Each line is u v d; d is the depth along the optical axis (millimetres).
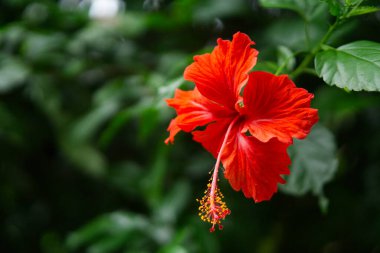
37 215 1082
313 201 922
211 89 554
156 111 704
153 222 907
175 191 917
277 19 903
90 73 1013
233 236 907
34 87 960
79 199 1082
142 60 1013
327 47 568
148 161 1033
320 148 640
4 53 1000
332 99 795
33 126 1025
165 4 1047
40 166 1078
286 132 522
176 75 698
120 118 751
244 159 546
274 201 932
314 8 633
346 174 911
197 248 867
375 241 891
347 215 914
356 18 725
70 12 1017
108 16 979
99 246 863
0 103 961
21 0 1007
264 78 527
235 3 909
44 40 952
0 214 1040
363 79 525
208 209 561
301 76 834
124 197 1076
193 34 1009
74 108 986
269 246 917
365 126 882
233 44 542
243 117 558
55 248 1063
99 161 992
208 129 563
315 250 945
